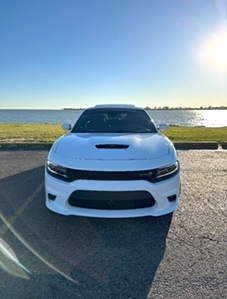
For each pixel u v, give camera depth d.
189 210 3.18
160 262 2.15
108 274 2.00
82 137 3.33
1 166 5.42
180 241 2.48
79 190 2.55
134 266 2.10
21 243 2.44
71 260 2.19
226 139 8.54
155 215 2.60
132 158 2.62
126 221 2.90
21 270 2.04
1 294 1.78
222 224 2.82
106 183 2.50
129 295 1.77
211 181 4.34
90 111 4.42
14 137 9.45
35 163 5.70
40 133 10.91
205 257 2.21
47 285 1.88
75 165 2.58
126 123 4.05
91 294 1.79
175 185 2.72
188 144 7.65
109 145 2.90
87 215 2.59
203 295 1.76
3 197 3.61
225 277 1.95
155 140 3.19
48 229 2.71
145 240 2.50
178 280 1.92
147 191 2.54
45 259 2.19
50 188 2.73
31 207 3.27
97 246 2.40
